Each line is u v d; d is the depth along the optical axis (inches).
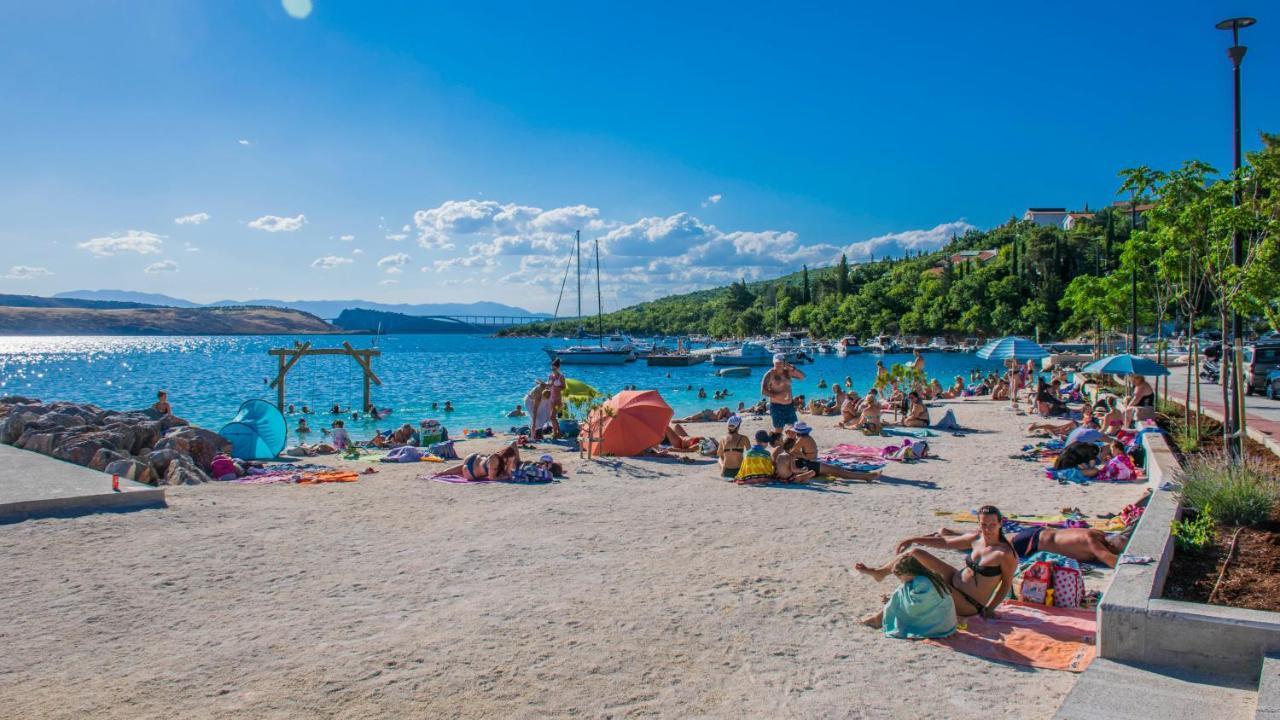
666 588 294.8
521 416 1238.3
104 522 397.7
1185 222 481.1
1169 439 597.3
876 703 196.7
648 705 195.0
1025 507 443.2
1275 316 454.0
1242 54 454.0
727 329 7042.3
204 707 191.8
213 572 315.3
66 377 2559.1
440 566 326.6
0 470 490.3
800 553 347.9
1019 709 192.9
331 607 272.5
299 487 523.2
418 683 206.7
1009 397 1214.9
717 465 626.2
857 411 885.2
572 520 418.9
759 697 200.2
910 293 5585.6
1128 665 206.7
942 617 242.4
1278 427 643.5
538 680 209.5
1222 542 284.7
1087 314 1945.1
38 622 256.5
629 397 694.5
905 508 445.4
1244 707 179.9
